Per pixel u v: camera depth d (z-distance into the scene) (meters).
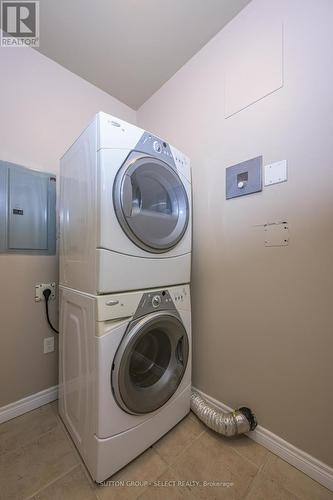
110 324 0.93
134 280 1.02
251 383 1.19
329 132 0.93
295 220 1.03
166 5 1.21
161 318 1.08
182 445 1.13
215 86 1.37
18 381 1.37
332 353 0.93
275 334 1.10
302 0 0.99
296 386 1.03
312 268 0.98
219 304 1.34
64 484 0.94
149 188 1.17
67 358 1.20
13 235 1.35
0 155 1.32
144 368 1.21
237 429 1.11
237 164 1.24
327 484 0.92
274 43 1.09
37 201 1.45
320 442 0.96
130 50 1.48
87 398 0.98
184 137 1.57
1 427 1.26
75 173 1.13
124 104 1.97
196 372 1.47
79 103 1.68
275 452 1.08
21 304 1.39
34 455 1.08
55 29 1.35
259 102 1.15
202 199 1.44
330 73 0.92
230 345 1.29
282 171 1.06
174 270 1.21
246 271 1.21
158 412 1.12
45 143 1.50
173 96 1.67
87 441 0.98
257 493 0.91
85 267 1.01
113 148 0.96
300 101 1.00
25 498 0.90
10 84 1.37
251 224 1.19
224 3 1.20
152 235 1.09
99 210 0.91
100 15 1.27
